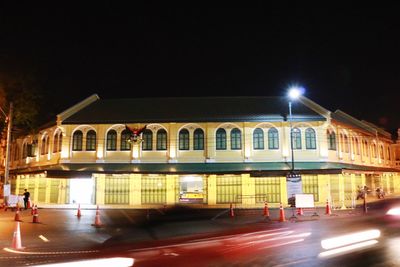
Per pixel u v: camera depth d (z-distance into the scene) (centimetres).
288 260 1228
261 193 3866
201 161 3944
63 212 3256
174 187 3894
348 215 2767
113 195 3900
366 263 1164
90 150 3997
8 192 3422
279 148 3931
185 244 1519
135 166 3909
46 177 3750
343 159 4169
